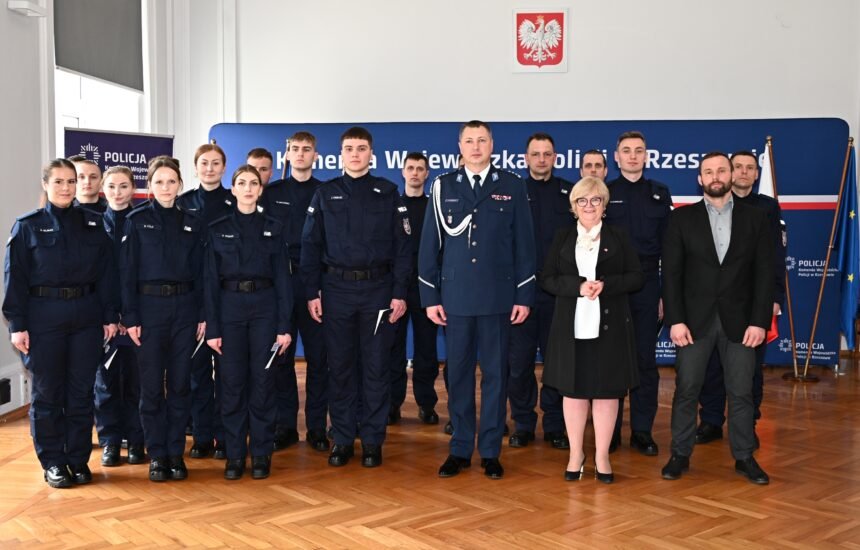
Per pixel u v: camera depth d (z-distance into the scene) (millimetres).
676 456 4129
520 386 4738
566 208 4676
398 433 5043
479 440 4195
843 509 3643
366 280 4266
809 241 7020
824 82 7465
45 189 3951
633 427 4648
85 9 6629
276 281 4145
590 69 7672
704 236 3977
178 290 4047
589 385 3936
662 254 4137
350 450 4426
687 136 7051
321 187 4344
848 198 6969
